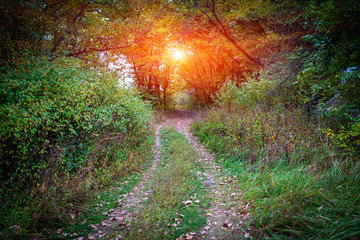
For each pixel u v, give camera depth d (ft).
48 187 10.57
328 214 8.09
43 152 11.04
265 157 16.02
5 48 15.89
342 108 14.64
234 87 36.88
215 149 23.81
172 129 39.47
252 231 8.61
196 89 79.77
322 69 17.75
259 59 37.52
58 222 9.67
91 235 9.00
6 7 16.44
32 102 11.07
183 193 13.19
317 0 17.33
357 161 11.86
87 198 12.23
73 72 16.57
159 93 79.36
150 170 18.78
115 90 21.54
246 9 32.60
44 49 21.90
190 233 9.11
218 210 11.03
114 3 31.42
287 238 7.58
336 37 15.74
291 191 10.03
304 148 15.01
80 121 13.82
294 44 29.66
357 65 14.73
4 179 9.95
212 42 41.04
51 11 26.78
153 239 8.64
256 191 11.62
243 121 23.03
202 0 29.96
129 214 10.94
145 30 31.22
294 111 19.34
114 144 17.42
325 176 11.27
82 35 29.73
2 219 8.29
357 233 6.57
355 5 12.62
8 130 9.10
